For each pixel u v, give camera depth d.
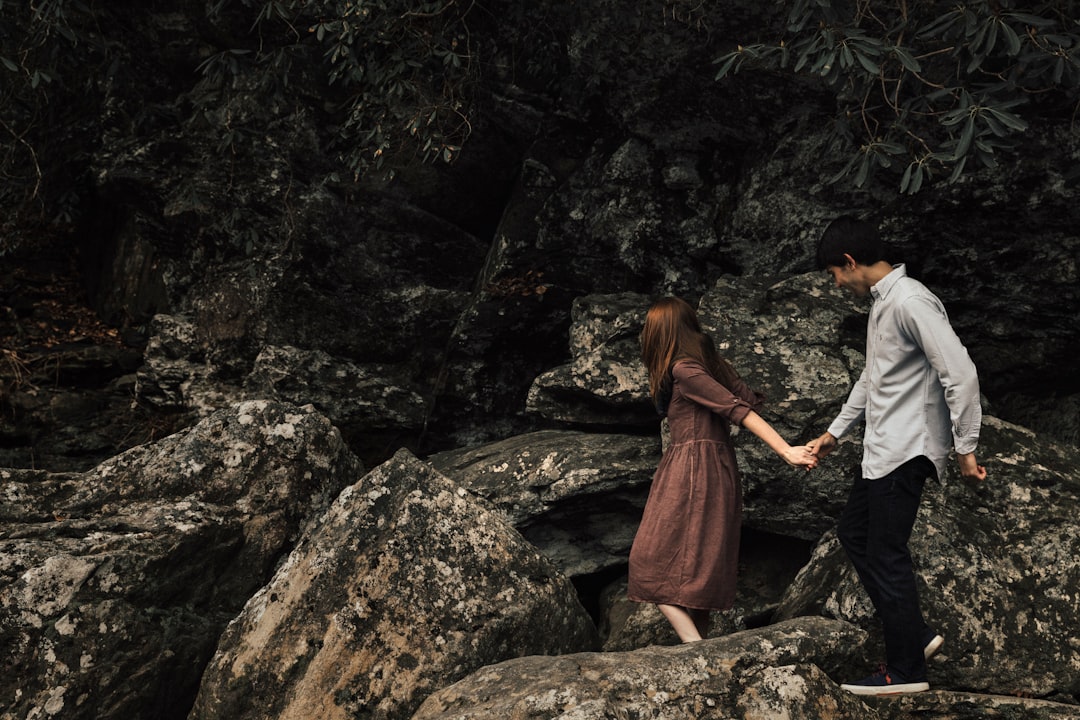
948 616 3.66
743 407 3.60
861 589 3.73
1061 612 3.71
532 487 4.63
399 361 6.34
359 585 3.53
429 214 6.49
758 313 4.84
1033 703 3.42
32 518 3.95
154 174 6.66
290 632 3.46
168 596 3.73
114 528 3.79
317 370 6.12
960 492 4.09
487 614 3.57
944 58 4.54
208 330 6.48
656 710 2.92
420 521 3.69
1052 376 5.15
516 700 2.92
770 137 5.40
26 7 5.75
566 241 5.83
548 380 5.11
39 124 7.02
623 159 5.67
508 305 5.88
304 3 5.79
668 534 3.63
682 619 3.62
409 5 5.15
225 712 3.41
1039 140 4.61
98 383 7.00
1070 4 4.17
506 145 6.35
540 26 5.89
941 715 3.46
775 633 3.31
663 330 3.80
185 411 6.40
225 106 6.57
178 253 6.96
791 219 5.31
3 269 7.84
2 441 6.48
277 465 4.22
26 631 3.38
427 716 3.07
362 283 6.38
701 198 5.58
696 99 5.44
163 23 6.71
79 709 3.41
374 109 5.62
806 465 3.52
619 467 4.59
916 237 4.99
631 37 5.39
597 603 4.74
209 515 3.95
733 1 5.09
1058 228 4.76
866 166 4.14
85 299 7.92
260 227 6.46
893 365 3.30
